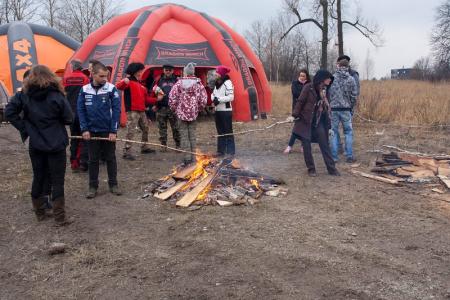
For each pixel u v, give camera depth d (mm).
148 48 13625
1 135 12297
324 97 7496
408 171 7754
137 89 8789
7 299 3906
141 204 6211
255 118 14203
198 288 3986
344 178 7410
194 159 8094
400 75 61781
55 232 5297
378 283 4023
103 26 15156
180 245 4859
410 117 13656
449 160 8328
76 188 6957
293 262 4418
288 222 5445
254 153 9523
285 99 20016
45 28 19281
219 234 5113
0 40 18031
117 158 9125
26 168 8352
